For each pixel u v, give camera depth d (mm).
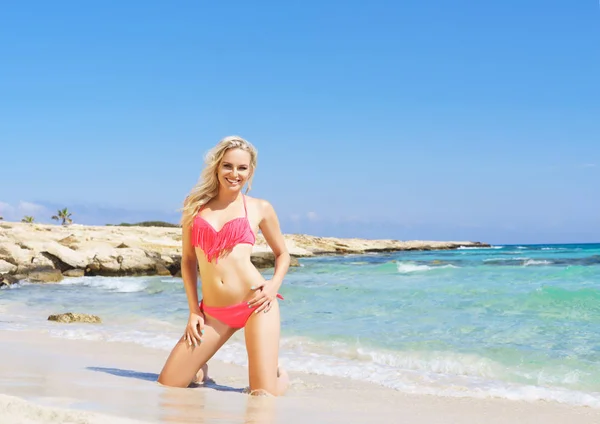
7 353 6652
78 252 27906
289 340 8781
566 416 4598
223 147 5105
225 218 5145
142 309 13312
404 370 6691
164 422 3225
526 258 41750
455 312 11469
